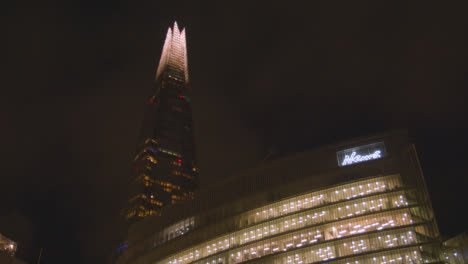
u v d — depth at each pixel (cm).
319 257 7162
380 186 7631
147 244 10225
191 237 9231
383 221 7175
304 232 7619
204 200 9731
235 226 8638
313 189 8225
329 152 8694
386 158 8025
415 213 7112
